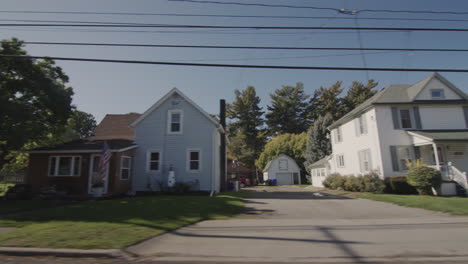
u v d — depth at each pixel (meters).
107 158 14.74
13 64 14.52
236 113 54.22
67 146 17.38
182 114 18.23
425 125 18.69
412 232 7.05
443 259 5.12
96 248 5.56
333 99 51.31
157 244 6.08
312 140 39.06
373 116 18.95
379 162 18.20
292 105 54.16
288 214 10.03
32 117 15.23
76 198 14.74
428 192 15.59
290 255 5.36
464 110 19.08
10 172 27.53
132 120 22.59
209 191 16.97
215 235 6.86
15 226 7.64
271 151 46.59
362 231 7.18
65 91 17.19
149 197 14.84
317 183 32.28
